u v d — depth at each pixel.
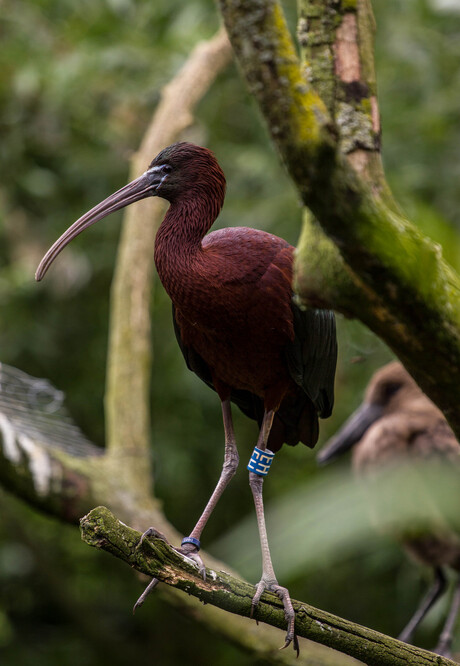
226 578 3.88
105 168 11.55
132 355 7.66
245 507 13.92
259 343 4.90
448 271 2.43
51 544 15.14
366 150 2.64
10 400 6.46
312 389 5.29
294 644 3.99
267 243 4.84
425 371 2.56
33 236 11.41
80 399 13.04
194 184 4.91
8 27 11.01
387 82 10.51
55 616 16.95
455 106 9.96
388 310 2.46
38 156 11.66
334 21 2.69
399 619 13.59
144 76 10.58
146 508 7.04
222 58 8.51
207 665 15.57
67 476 6.67
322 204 2.24
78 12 11.04
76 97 10.95
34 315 12.09
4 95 11.03
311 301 2.74
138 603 4.09
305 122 2.16
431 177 9.66
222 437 12.94
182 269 4.74
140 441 7.41
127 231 7.91
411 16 10.42
